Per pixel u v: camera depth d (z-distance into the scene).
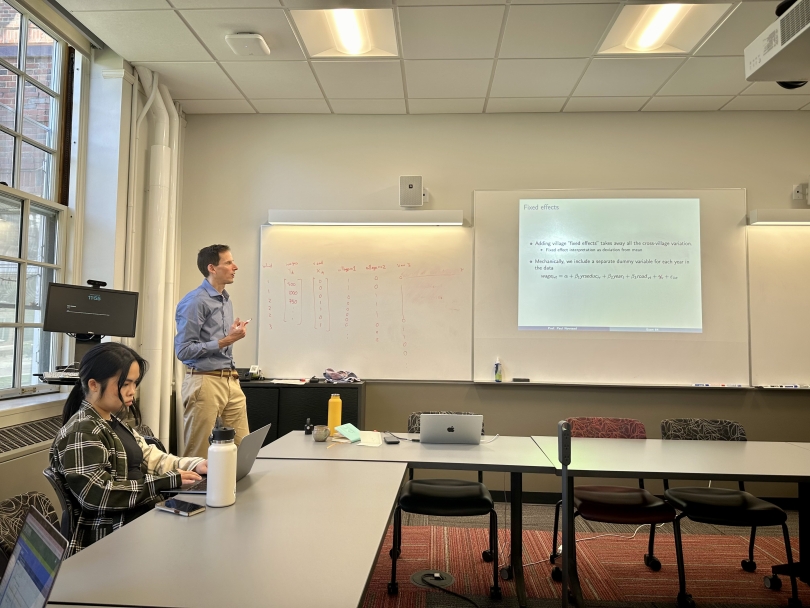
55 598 1.12
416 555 3.26
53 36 3.67
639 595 2.78
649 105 4.55
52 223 3.71
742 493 2.98
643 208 4.61
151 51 3.78
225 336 3.55
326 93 4.39
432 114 4.77
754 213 4.45
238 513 1.69
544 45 3.62
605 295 4.57
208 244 4.77
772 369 4.48
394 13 3.28
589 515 2.68
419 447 2.76
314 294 4.69
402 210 4.62
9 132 3.30
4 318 3.24
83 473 1.73
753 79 2.47
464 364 4.60
